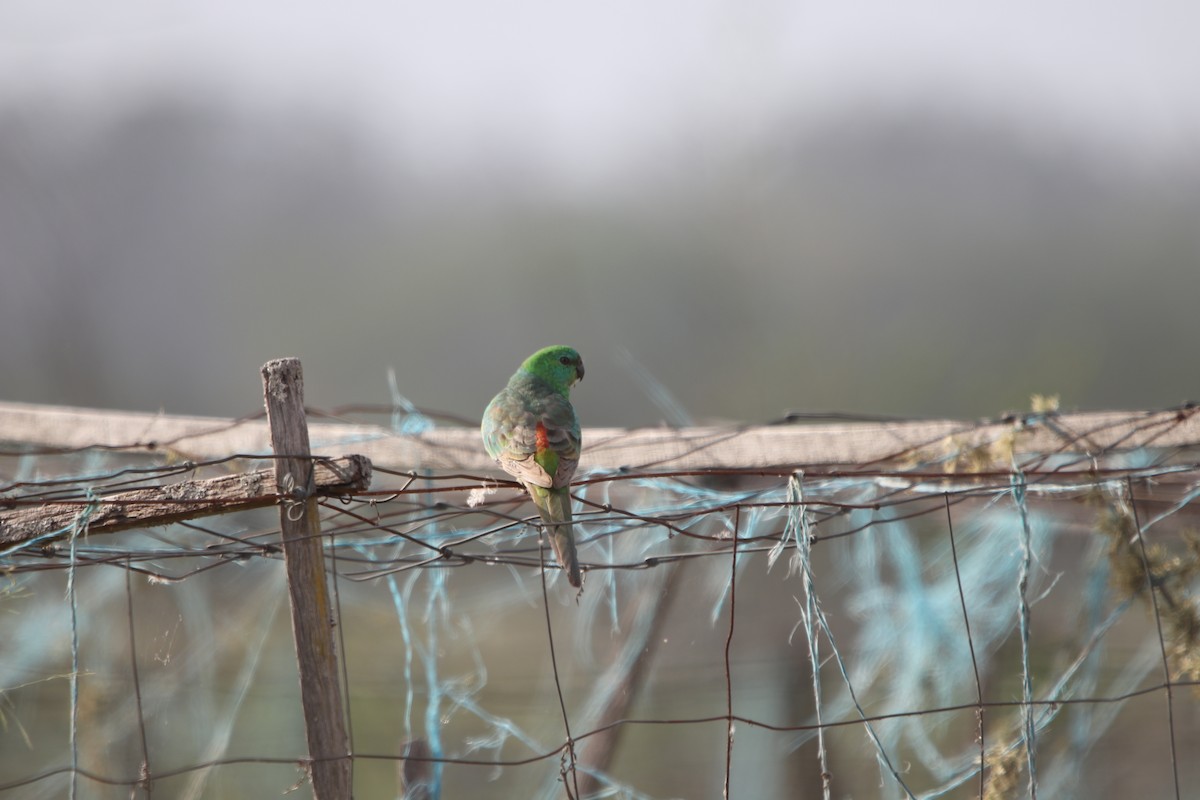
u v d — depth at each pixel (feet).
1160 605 32.45
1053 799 41.37
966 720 42.57
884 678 48.57
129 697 44.06
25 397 124.47
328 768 22.63
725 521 34.55
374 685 56.29
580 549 39.45
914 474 28.17
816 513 30.40
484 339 144.56
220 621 47.09
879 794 47.32
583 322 136.87
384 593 55.06
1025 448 32.35
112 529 23.98
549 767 51.37
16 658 42.57
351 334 146.82
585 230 140.05
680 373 130.82
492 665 57.26
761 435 34.65
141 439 37.70
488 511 27.17
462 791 52.29
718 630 51.34
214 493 23.00
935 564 42.47
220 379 142.61
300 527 22.75
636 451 35.22
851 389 126.11
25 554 24.90
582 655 53.52
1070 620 42.14
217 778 46.32
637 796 44.11
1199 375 131.03
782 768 48.44
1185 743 47.88
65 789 45.68
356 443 36.19
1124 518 32.63
